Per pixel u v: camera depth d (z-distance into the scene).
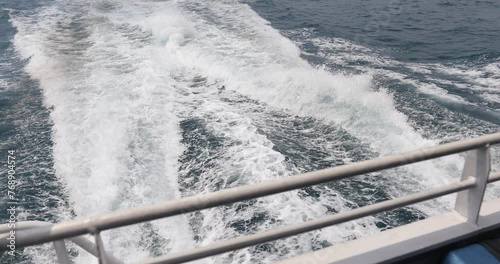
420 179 7.61
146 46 14.80
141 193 7.57
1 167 8.62
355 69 13.46
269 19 18.97
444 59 14.30
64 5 20.73
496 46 15.30
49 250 6.33
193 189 7.74
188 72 13.09
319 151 8.95
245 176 7.99
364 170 1.63
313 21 18.88
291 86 11.38
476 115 10.41
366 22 18.91
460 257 2.06
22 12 19.84
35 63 13.83
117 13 19.02
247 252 5.96
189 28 16.22
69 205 7.45
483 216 2.22
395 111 10.47
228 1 21.08
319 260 1.98
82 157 8.66
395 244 2.07
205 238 6.49
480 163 1.97
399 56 14.71
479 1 22.09
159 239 6.48
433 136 9.55
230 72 12.52
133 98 10.97
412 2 22.47
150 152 8.75
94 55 14.14
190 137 9.38
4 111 11.04
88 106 10.63
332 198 7.23
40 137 9.68
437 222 2.20
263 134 9.47
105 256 1.43
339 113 10.28
